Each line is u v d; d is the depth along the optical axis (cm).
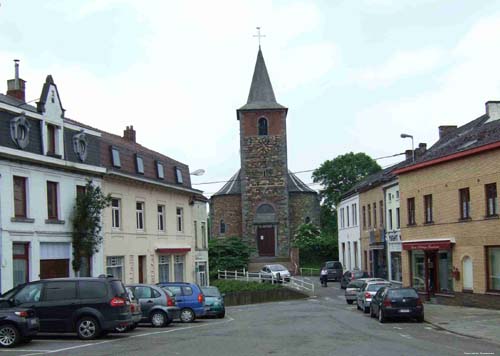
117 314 2070
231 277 6384
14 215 2750
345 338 2088
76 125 3253
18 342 1888
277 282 5703
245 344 1911
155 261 4062
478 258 3241
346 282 5481
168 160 4478
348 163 8612
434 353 1694
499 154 3078
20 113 2783
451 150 3606
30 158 2811
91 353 1705
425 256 3794
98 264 3338
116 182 3609
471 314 2920
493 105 4300
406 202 4044
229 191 8006
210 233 8069
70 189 3173
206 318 3148
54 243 3028
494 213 3138
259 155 7775
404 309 2678
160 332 2338
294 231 7856
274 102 7881
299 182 8212
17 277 2761
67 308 2070
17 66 3425
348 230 6500
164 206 4269
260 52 8100
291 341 1994
